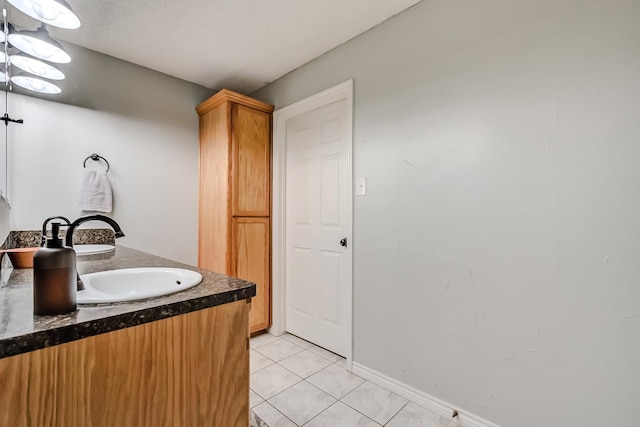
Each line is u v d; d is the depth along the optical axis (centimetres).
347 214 205
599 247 116
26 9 114
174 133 258
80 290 85
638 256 109
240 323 91
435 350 161
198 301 81
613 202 113
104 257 158
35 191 195
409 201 172
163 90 253
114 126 227
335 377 196
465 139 151
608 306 114
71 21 123
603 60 115
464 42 152
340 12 178
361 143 197
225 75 257
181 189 262
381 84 187
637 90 109
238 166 247
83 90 214
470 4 150
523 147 133
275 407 165
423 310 166
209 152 260
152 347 73
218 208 248
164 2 171
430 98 164
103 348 66
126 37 204
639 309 109
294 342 250
